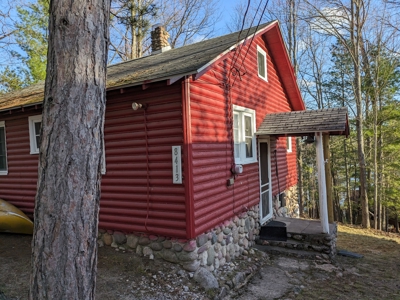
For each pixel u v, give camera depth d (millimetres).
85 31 2523
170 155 5000
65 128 2395
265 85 8953
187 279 4727
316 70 21594
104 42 2676
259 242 7352
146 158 5242
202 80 5359
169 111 4996
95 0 2607
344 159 20500
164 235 5066
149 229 5199
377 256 7973
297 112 8344
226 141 6148
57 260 2307
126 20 14414
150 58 8664
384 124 17375
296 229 7453
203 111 5340
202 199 5129
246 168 7141
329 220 7957
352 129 19969
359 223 21359
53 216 2334
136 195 5371
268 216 8523
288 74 10383
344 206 21266
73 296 2330
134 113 5355
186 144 4828
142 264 5000
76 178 2393
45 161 2396
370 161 17469
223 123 6082
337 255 7512
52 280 2291
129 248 5500
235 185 6480
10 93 10633
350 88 20188
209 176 5395
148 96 5191
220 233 5773
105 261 5121
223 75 6211
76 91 2443
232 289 4957
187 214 4820
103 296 4066
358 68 14094
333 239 7266
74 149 2402
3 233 6891
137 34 15977
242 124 7133
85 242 2420
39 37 16469
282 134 7449
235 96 6754
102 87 2641
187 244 4883
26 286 4195
